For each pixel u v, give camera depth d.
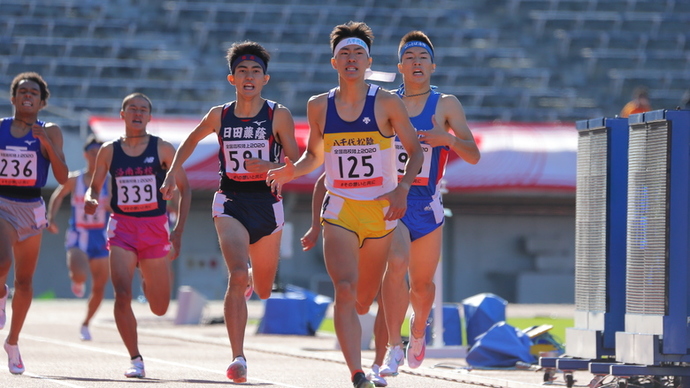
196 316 47.81
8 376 22.12
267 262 20.77
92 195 24.06
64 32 111.31
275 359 28.92
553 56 114.50
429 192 21.34
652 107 108.62
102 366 25.19
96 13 116.94
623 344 20.27
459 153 21.08
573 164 80.62
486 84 108.94
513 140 81.62
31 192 22.77
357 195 17.50
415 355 22.41
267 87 104.88
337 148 17.58
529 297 81.38
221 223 19.86
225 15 116.81
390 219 16.84
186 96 103.75
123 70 105.81
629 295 20.33
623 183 21.25
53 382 20.88
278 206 20.28
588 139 21.77
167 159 24.06
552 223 84.88
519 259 84.56
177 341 35.75
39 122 23.25
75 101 100.38
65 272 79.31
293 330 42.06
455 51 112.50
